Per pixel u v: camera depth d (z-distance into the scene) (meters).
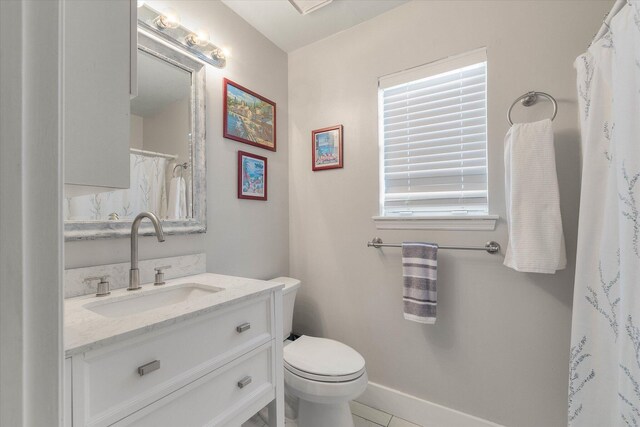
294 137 1.99
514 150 1.23
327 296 1.85
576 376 1.04
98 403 0.61
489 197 1.40
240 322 0.93
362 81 1.74
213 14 1.50
